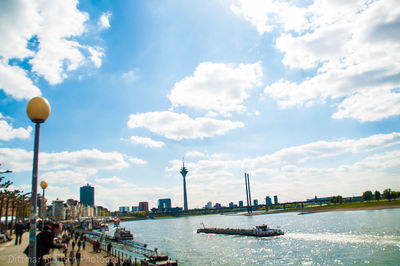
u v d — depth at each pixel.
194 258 74.62
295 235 112.31
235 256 75.44
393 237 86.31
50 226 11.78
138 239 133.50
